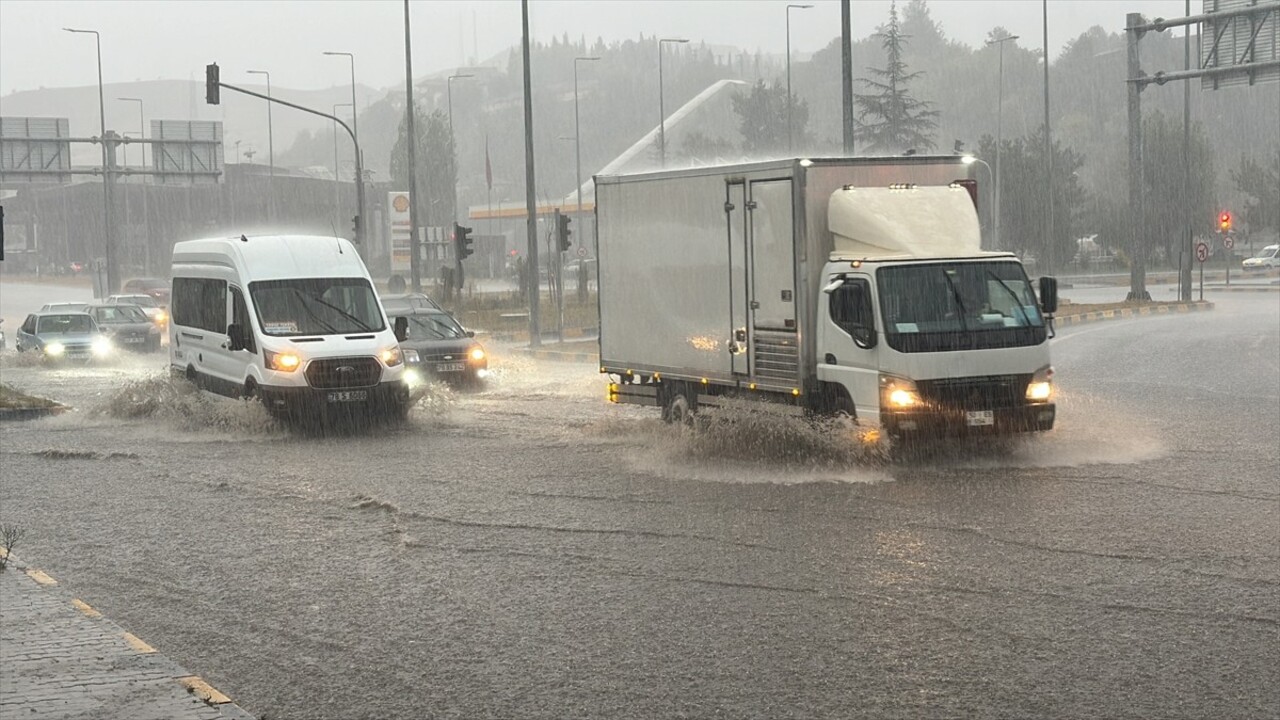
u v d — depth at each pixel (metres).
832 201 15.22
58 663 7.59
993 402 14.72
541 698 7.32
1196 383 23.17
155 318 50.22
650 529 11.87
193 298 22.73
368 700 7.36
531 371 29.06
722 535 11.51
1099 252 96.81
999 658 7.87
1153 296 55.09
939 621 8.68
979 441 16.14
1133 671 7.58
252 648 8.44
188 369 22.91
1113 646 8.06
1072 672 7.58
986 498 12.91
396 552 11.25
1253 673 7.51
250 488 14.85
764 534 11.49
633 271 17.94
